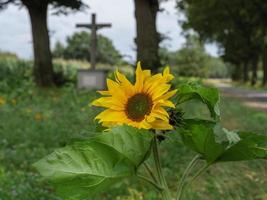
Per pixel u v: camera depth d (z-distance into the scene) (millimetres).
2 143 11289
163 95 1931
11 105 19469
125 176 1945
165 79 1960
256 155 2102
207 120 2100
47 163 1859
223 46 78938
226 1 47750
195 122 2082
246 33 63719
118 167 1919
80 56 96000
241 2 45375
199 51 114875
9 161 9680
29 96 23672
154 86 1941
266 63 67562
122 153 1903
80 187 1889
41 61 31328
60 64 38656
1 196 6969
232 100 33406
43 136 11875
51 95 24906
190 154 9961
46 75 31250
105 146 1893
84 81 27078
